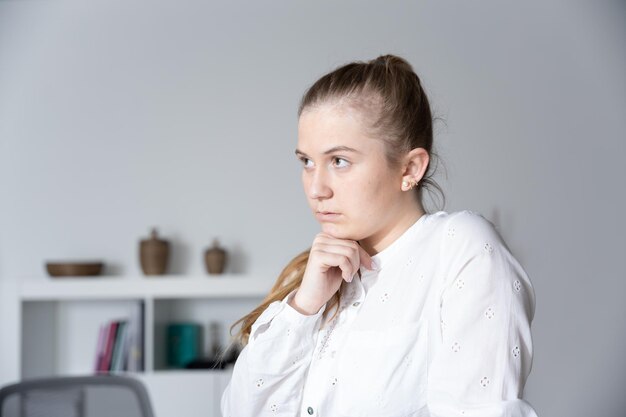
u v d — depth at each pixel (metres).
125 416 1.99
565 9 3.78
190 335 3.62
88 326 3.72
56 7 3.84
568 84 3.76
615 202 3.72
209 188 3.76
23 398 1.93
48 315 3.66
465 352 0.91
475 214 1.01
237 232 3.74
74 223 3.77
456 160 3.73
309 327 1.03
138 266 3.75
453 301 0.94
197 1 3.81
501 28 3.78
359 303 1.04
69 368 3.70
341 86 0.95
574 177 3.73
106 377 2.01
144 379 3.35
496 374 0.89
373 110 0.95
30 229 3.77
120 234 3.76
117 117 3.80
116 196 3.78
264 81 3.78
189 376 3.36
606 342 3.69
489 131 3.74
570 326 3.70
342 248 1.01
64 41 3.83
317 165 0.97
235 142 3.76
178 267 3.73
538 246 3.72
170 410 3.34
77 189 3.78
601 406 3.68
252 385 1.05
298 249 3.72
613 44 3.77
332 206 0.98
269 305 1.12
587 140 3.74
